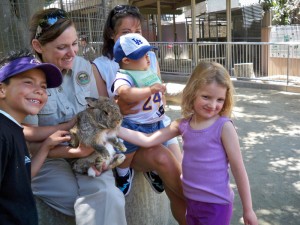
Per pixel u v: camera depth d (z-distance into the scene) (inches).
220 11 669.9
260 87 433.4
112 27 116.4
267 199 162.2
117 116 86.7
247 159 211.0
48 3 251.9
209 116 90.4
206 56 487.8
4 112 72.6
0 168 67.7
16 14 227.1
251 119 301.0
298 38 467.2
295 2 611.8
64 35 94.7
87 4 233.0
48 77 81.0
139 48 98.2
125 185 107.8
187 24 713.0
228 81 90.4
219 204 90.4
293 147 229.6
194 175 92.4
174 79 502.9
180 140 235.9
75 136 90.2
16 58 77.9
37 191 95.0
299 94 395.2
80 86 105.8
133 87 97.0
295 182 179.0
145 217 120.1
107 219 86.7
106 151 87.6
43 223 97.2
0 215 71.0
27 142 93.7
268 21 512.1
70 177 95.4
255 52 468.4
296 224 142.3
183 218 107.3
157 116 105.9
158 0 598.2
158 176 111.3
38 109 78.8
